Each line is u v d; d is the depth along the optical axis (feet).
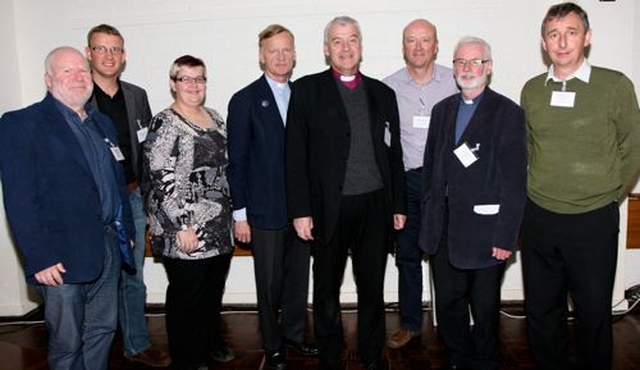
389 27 11.53
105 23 11.91
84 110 7.31
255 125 8.53
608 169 7.41
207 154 8.25
